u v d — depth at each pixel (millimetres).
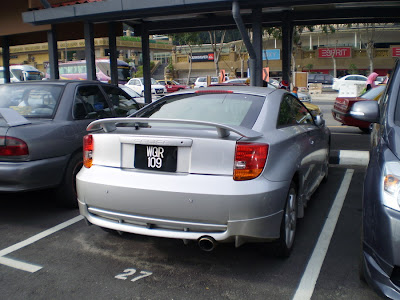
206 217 3086
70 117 5078
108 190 3395
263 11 11789
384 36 49344
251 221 3059
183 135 3234
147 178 3275
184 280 3346
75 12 9266
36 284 3309
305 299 3043
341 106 10891
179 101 4207
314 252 3854
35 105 5184
